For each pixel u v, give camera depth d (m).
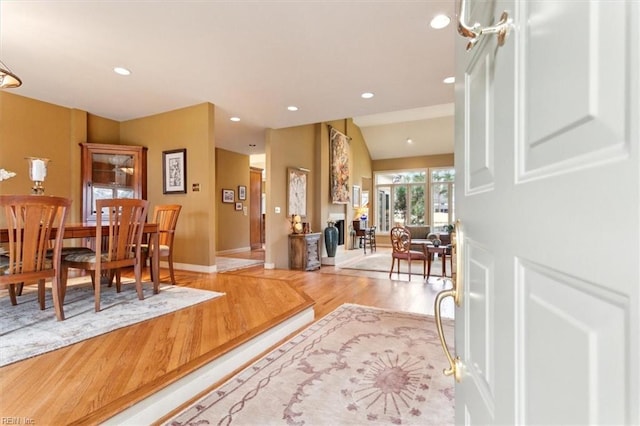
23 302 2.89
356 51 3.06
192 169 4.64
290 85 3.87
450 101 4.41
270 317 2.58
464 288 0.75
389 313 3.15
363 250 8.56
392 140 9.70
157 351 1.94
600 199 0.28
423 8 2.43
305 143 6.71
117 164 4.90
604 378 0.28
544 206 0.38
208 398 1.72
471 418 0.68
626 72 0.25
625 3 0.25
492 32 0.51
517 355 0.45
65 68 3.42
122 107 4.67
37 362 1.78
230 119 5.23
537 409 0.40
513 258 0.46
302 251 5.88
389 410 1.61
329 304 3.52
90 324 2.35
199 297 3.15
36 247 2.26
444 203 9.85
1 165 4.04
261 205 9.21
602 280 0.28
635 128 0.24
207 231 4.54
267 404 1.66
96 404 1.42
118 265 2.82
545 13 0.38
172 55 3.14
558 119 0.35
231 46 2.96
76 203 4.69
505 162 0.49
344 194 7.95
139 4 2.37
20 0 2.30
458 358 0.80
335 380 1.89
